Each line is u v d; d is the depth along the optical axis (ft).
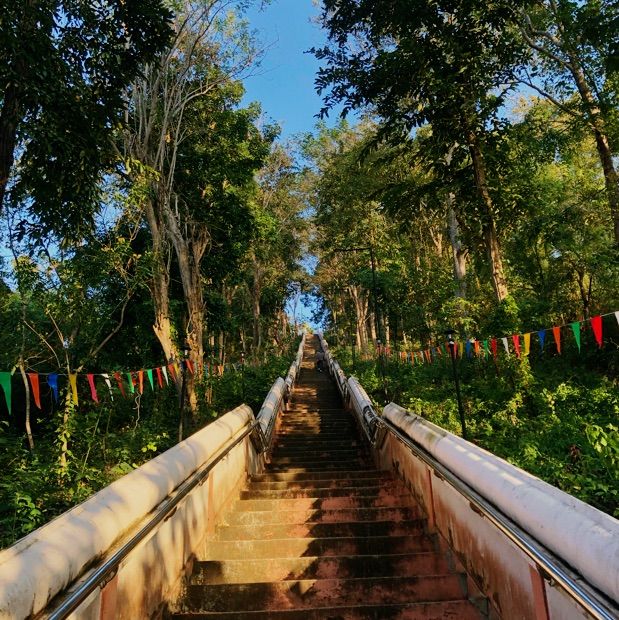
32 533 6.66
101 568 7.11
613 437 19.69
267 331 126.31
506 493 8.37
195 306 42.83
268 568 12.53
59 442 21.22
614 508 16.03
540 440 23.02
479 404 31.17
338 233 86.79
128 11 22.03
